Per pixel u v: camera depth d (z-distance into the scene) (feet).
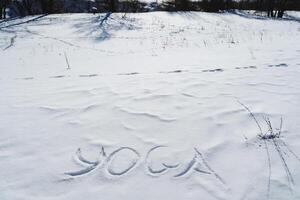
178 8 82.38
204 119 12.55
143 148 10.75
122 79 18.80
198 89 16.05
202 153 10.28
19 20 60.23
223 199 8.27
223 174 9.23
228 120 12.38
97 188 8.97
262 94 15.03
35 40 43.34
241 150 10.35
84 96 15.87
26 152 10.95
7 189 9.11
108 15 63.00
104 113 13.56
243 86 16.34
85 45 39.83
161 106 13.97
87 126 12.49
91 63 26.99
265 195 8.31
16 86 18.92
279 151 10.18
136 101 14.67
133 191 8.78
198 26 57.93
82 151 10.78
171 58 27.14
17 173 9.82
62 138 11.72
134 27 53.57
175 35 47.37
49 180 9.41
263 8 95.14
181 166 9.71
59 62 28.60
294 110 13.09
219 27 57.93
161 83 17.39
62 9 81.41
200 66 21.89
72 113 13.80
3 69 25.41
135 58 28.71
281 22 70.64
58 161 10.31
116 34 47.70
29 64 27.84
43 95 16.57
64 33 48.42
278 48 30.07
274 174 9.09
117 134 11.75
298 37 42.50
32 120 13.39
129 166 9.84
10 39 44.14
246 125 11.94
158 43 40.24
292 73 18.74
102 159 10.27
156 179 9.21
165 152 10.46
